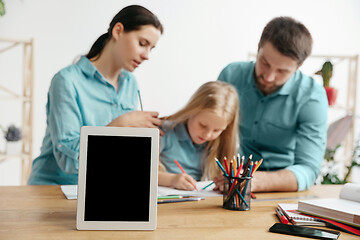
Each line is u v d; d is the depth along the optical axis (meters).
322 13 2.82
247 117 1.77
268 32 1.57
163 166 1.66
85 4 2.43
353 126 2.51
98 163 0.85
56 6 2.41
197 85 2.58
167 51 2.51
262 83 1.69
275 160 1.74
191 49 2.56
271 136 1.74
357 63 2.56
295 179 1.31
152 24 1.75
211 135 1.68
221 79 1.84
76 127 1.57
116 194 0.84
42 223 0.86
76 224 0.83
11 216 0.90
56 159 1.56
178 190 1.25
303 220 0.91
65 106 1.54
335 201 1.00
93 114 1.66
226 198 1.04
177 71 2.54
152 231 0.83
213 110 1.65
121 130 0.87
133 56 1.73
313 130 1.61
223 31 2.62
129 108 1.82
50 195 1.13
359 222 0.85
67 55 2.44
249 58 2.56
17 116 2.43
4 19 2.35
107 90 1.70
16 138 2.29
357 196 1.02
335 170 2.50
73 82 1.59
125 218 0.83
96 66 1.67
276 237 0.80
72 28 2.43
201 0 2.56
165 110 2.52
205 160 1.73
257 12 2.69
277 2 2.72
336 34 2.85
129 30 1.71
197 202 1.11
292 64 1.56
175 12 2.52
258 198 1.19
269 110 1.72
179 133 1.71
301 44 1.53
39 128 2.43
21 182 2.38
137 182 0.85
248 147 1.79
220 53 2.62
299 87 1.69
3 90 2.38
